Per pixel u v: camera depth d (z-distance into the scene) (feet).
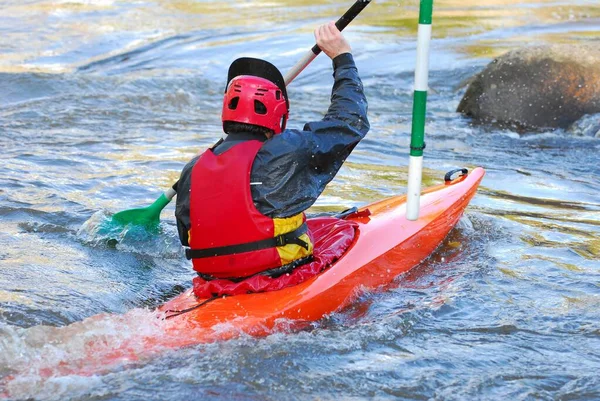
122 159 58.23
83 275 37.17
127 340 28.43
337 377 26.84
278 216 30.17
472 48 110.22
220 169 30.12
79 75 89.20
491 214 46.21
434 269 37.55
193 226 30.99
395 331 30.48
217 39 120.57
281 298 30.83
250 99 30.04
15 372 26.32
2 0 158.51
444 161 60.34
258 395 25.59
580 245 41.06
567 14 137.49
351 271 33.27
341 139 30.99
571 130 70.69
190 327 29.30
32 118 71.97
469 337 30.22
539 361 28.30
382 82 93.20
